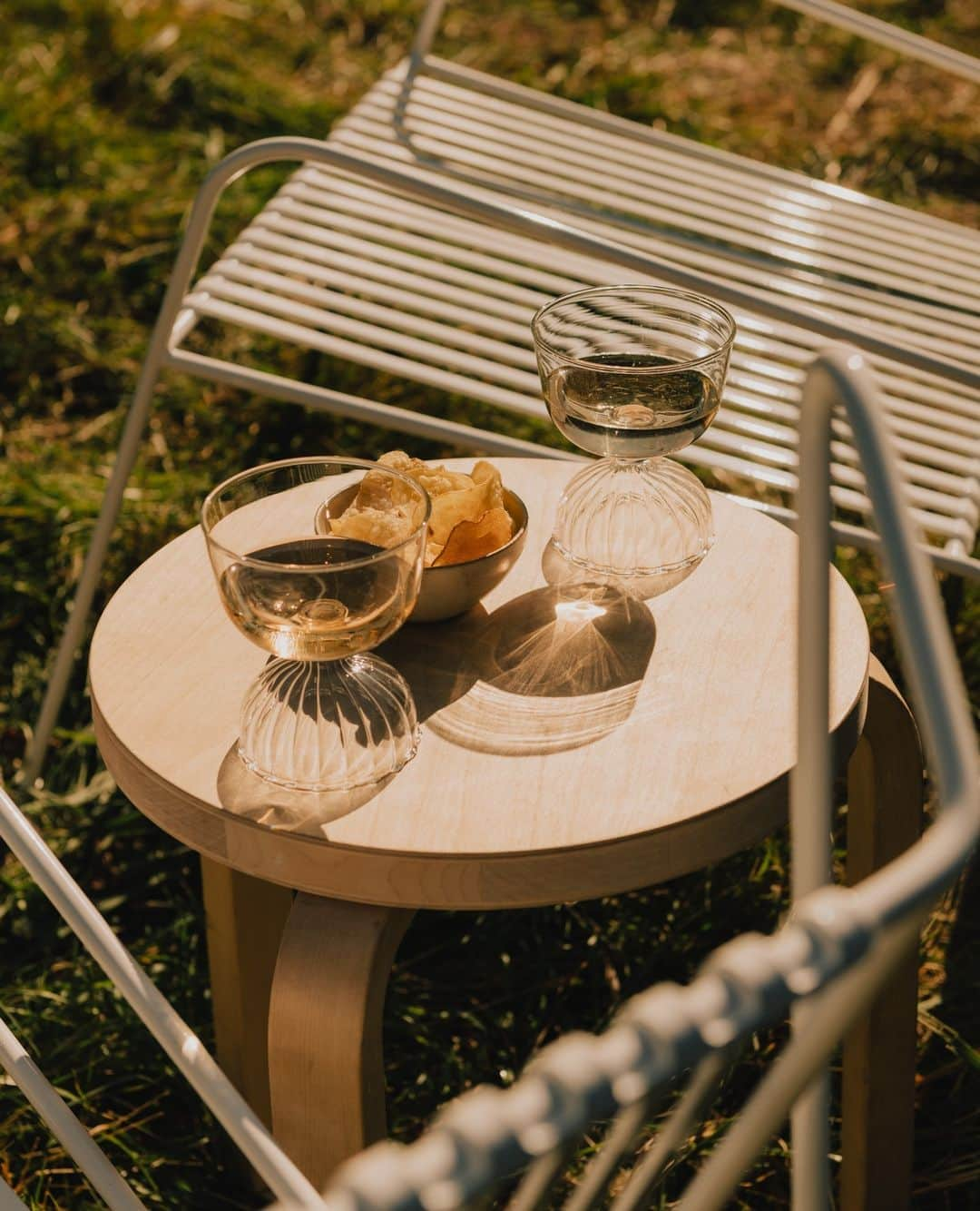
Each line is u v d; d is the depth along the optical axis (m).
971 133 3.52
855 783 1.20
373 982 0.89
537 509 1.22
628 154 2.20
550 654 1.04
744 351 1.83
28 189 3.06
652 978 1.56
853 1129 1.26
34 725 1.91
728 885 1.64
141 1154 1.36
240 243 1.87
